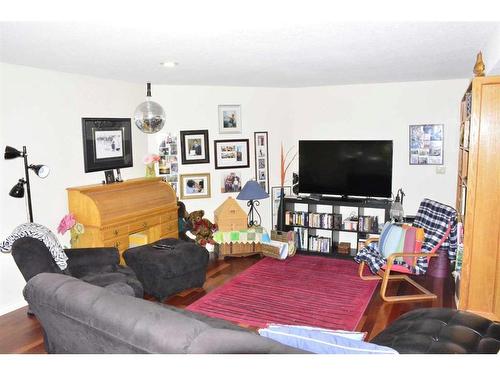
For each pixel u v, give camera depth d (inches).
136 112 180.1
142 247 156.6
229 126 217.6
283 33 100.7
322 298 152.3
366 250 168.1
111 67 148.8
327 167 209.2
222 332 60.5
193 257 154.6
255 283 168.9
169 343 59.0
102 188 161.9
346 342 63.5
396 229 158.9
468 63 148.3
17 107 141.1
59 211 158.9
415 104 201.3
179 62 140.1
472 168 122.6
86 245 156.9
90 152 172.1
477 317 93.7
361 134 214.1
